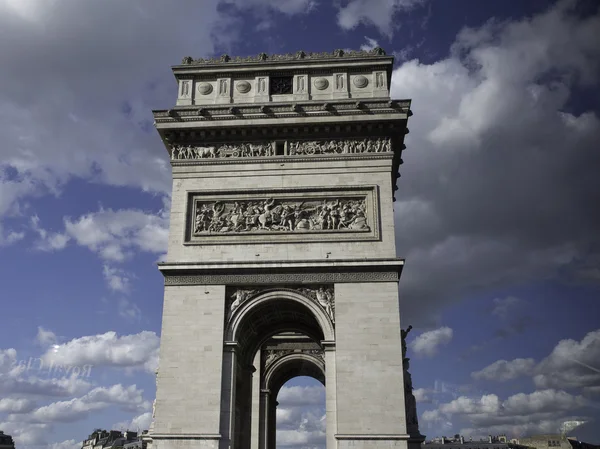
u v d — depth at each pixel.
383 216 71.19
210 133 75.44
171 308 68.88
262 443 105.69
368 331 66.81
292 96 77.06
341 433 63.47
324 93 77.12
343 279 68.75
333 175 73.19
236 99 77.50
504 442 191.00
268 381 108.75
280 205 72.81
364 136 74.62
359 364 65.69
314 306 68.50
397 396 64.31
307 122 74.00
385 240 70.19
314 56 78.50
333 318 68.06
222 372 66.56
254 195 73.19
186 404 65.44
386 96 76.31
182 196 73.44
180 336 67.75
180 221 72.44
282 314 76.81
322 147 74.56
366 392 64.69
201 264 69.81
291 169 73.75
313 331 81.44
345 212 71.75
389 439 63.00
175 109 75.06
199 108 75.00
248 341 77.19
